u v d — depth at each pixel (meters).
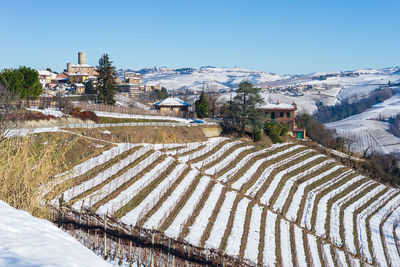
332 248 36.16
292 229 36.41
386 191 62.25
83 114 53.00
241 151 58.69
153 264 16.95
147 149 40.97
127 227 21.08
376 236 44.03
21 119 20.34
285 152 66.00
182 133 59.59
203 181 38.66
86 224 16.89
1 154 11.22
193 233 27.14
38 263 4.05
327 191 54.62
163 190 32.94
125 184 31.55
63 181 12.31
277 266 27.44
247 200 38.84
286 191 48.25
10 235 4.88
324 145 84.25
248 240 29.95
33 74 57.59
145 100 123.31
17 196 10.69
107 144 39.97
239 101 69.94
